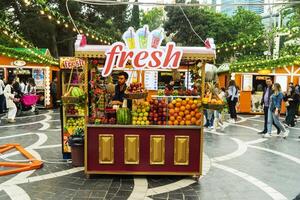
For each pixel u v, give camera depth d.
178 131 6.14
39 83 18.47
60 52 31.56
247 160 7.70
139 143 6.13
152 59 5.96
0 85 15.35
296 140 10.33
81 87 7.45
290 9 23.09
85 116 6.10
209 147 9.02
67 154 7.40
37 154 7.83
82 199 5.12
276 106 10.71
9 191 5.43
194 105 6.22
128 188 5.66
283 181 6.20
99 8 29.39
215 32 33.19
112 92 7.16
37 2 9.87
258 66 17.86
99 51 5.97
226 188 5.77
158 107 6.20
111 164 6.15
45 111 17.28
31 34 26.89
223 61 30.86
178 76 7.94
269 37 18.81
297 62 17.55
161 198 5.24
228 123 14.11
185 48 5.99
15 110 13.14
